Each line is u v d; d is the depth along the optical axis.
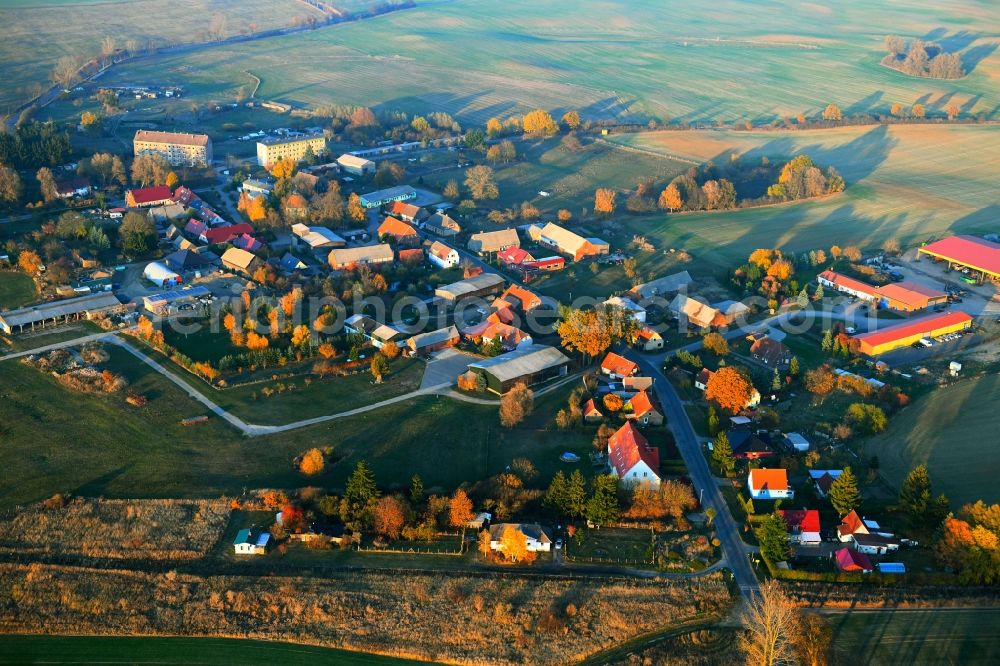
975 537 140.00
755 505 158.88
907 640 129.12
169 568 142.38
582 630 132.00
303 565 143.50
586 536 150.75
